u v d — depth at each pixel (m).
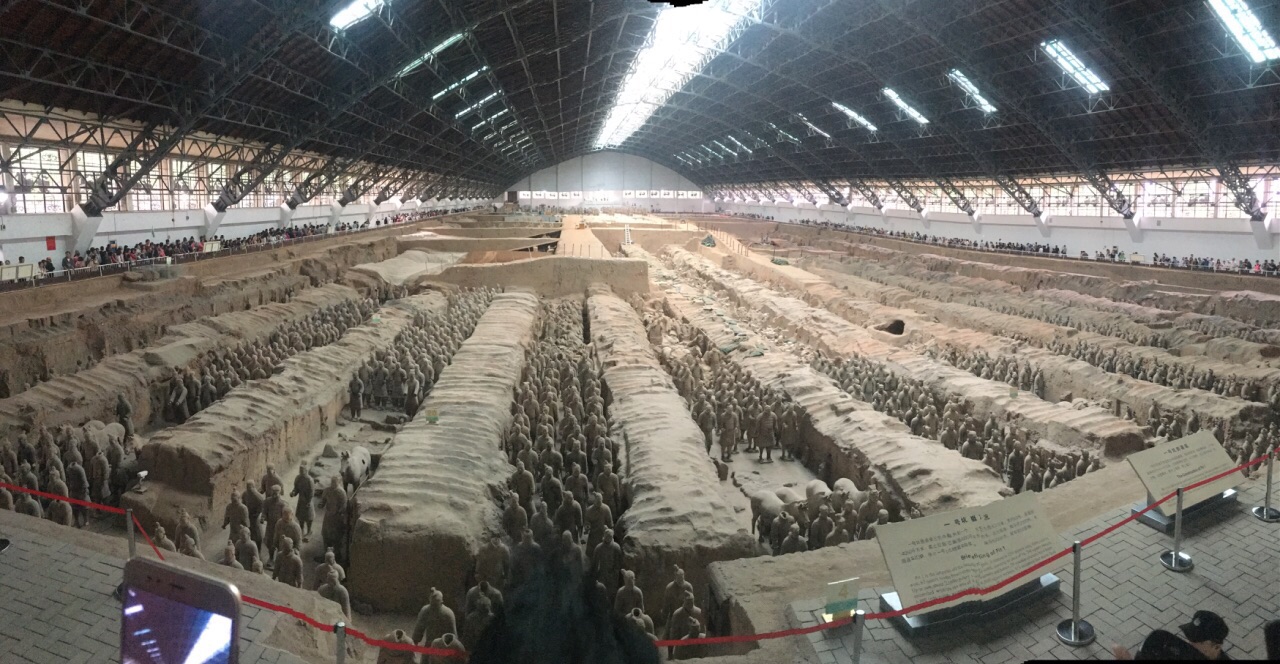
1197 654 4.97
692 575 9.82
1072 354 24.67
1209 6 26.39
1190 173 40.78
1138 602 6.92
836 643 6.38
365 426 18.42
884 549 6.08
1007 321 29.66
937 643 6.32
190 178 38.34
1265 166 35.66
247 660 6.39
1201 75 30.59
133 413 17.61
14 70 20.20
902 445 13.82
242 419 14.47
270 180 46.88
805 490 13.55
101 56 22.09
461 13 29.53
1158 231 44.00
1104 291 39.44
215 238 38.88
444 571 10.02
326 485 14.05
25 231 26.64
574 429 14.45
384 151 47.88
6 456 12.38
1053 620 6.63
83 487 12.08
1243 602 6.89
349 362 20.02
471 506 10.91
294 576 9.28
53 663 6.24
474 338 22.97
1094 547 8.05
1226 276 36.62
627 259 35.53
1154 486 8.00
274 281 33.25
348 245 41.84
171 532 11.80
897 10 32.62
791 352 24.70
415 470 11.81
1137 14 28.34
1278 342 25.36
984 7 30.59
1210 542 8.09
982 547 6.40
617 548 9.61
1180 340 26.48
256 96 29.77
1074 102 36.84
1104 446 14.83
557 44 36.50
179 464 12.50
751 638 6.02
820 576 7.90
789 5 36.91
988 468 12.81
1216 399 17.73
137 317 23.75
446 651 6.27
